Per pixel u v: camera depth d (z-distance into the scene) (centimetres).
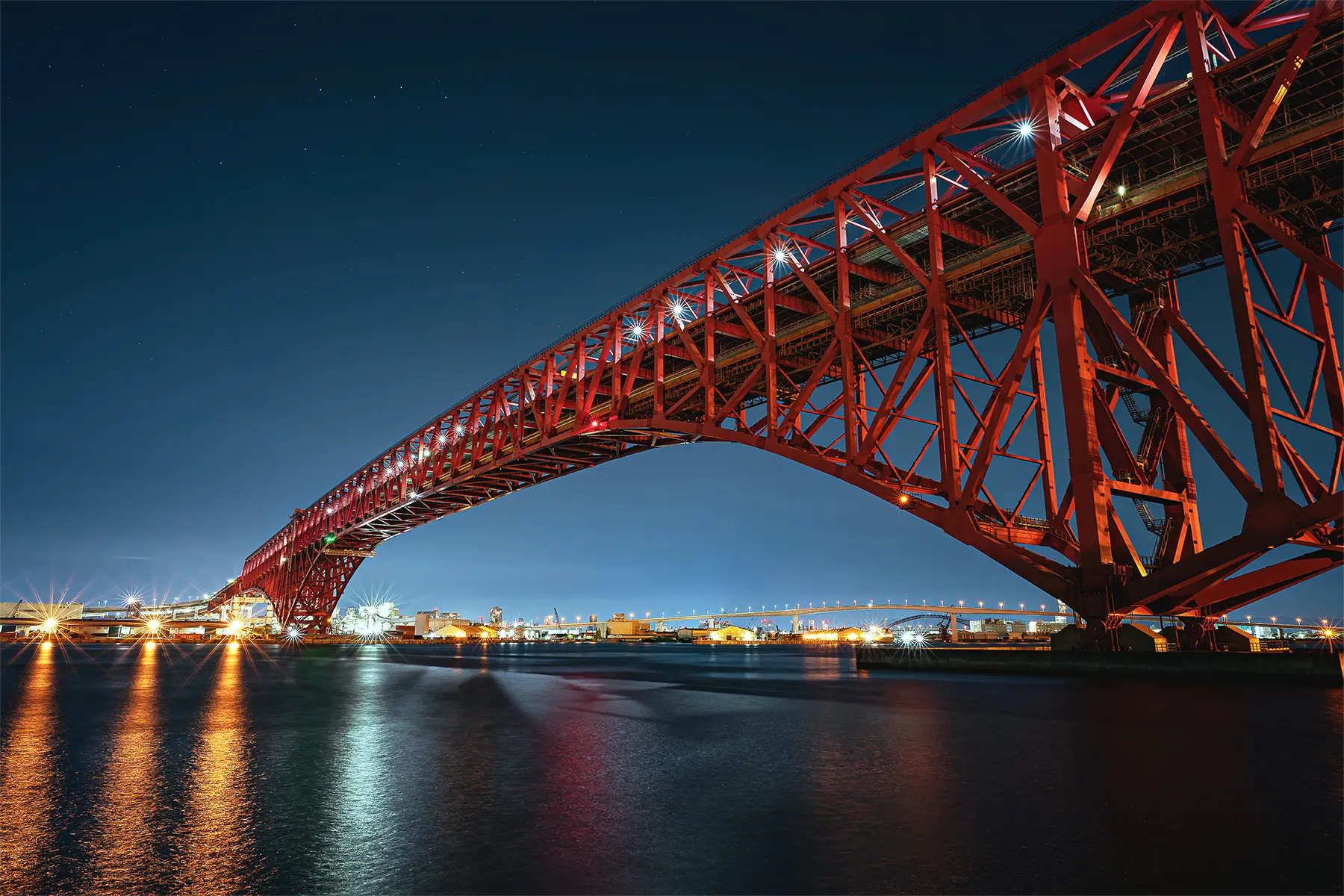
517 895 700
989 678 3136
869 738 1617
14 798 1135
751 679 3984
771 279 4497
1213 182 2714
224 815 1020
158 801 1109
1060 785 1105
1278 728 1551
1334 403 2745
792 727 1853
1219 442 2575
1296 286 2717
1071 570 2942
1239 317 2569
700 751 1505
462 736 1777
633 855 816
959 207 3684
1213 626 3017
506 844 862
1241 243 2658
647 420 5206
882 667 4256
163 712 2367
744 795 1095
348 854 834
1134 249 3272
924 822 920
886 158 3906
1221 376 2669
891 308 3862
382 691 3216
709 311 4872
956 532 3266
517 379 7056
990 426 3238
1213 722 1647
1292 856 766
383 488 9500
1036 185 3447
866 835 872
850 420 3822
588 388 6028
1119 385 3272
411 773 1309
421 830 931
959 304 3616
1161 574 2728
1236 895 665
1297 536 2448
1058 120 3309
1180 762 1241
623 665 6031
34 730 1936
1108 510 2934
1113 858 769
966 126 3606
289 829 943
